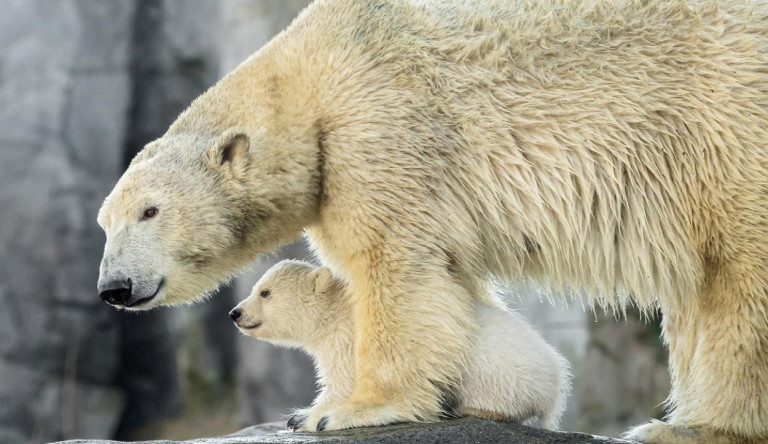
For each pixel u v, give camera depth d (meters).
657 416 20.73
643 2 10.03
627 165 9.73
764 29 9.85
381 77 9.63
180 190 9.59
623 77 9.78
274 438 8.58
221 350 31.25
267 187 9.68
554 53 9.88
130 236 9.47
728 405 9.59
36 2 28.56
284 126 9.70
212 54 30.58
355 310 9.55
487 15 10.11
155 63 30.12
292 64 9.91
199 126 10.03
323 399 10.11
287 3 26.39
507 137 9.72
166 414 30.12
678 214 9.77
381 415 9.15
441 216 9.50
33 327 27.52
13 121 27.89
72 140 28.50
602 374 21.44
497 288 11.10
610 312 21.42
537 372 9.30
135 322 29.67
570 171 9.73
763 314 9.44
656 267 10.00
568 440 8.66
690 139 9.66
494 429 8.65
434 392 9.26
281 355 27.25
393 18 9.95
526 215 9.84
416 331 9.25
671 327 10.81
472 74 9.79
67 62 28.61
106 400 28.70
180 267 9.66
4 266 27.34
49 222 27.72
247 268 10.32
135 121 29.86
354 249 9.48
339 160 9.50
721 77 9.68
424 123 9.53
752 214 9.47
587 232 9.93
